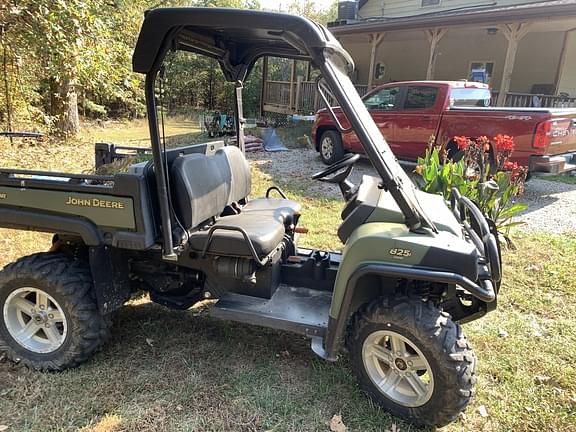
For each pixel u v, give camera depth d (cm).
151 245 253
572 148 656
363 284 243
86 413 230
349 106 215
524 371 277
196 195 266
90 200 251
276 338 305
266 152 1077
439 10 1534
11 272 260
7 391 245
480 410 242
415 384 227
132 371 264
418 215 221
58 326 271
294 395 249
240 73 329
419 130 748
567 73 1242
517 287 390
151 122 234
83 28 707
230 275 267
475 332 320
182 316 329
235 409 237
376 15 1766
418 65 1594
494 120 643
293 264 292
